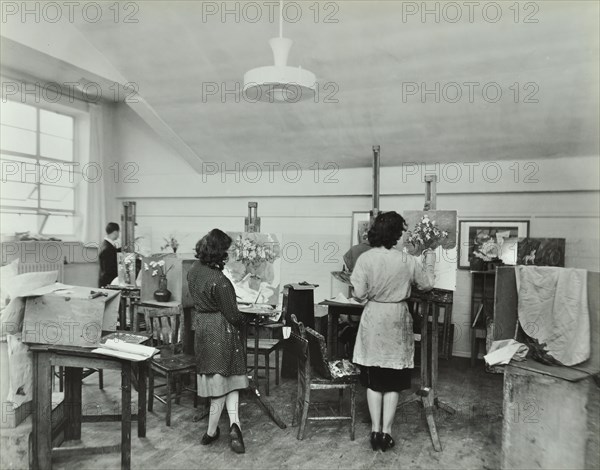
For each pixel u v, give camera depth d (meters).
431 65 4.34
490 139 5.03
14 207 6.01
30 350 2.56
